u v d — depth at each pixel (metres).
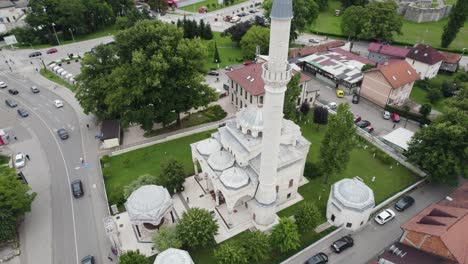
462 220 43.44
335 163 56.22
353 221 52.00
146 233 52.38
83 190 60.81
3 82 96.12
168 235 47.25
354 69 95.62
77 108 85.94
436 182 62.62
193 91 72.62
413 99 88.62
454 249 40.94
